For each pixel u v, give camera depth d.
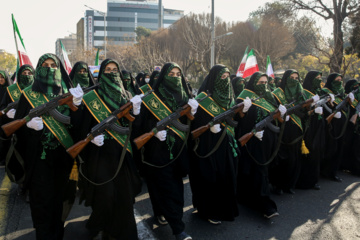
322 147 5.61
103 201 3.39
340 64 15.25
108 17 100.81
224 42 31.27
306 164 5.48
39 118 3.40
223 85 4.18
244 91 4.84
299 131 5.20
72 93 3.36
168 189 3.79
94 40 100.50
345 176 6.41
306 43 21.89
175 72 4.00
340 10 17.44
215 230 4.12
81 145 3.35
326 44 15.20
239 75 8.17
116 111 3.56
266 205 4.42
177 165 3.97
